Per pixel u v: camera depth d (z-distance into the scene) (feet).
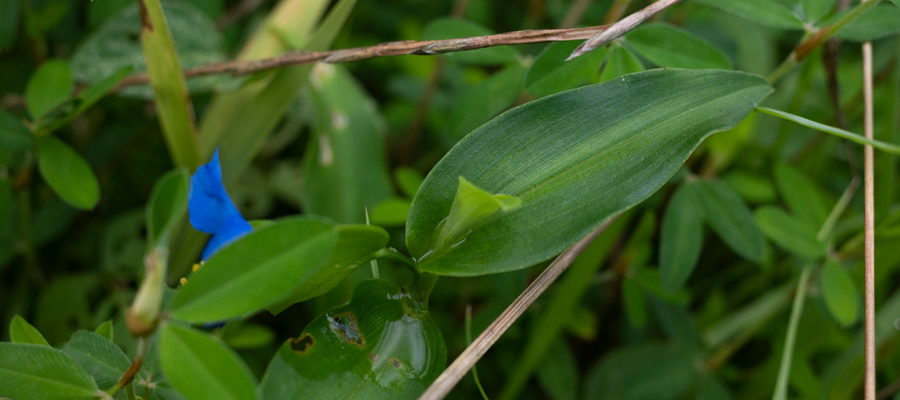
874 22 0.92
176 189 0.73
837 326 1.13
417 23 1.59
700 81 0.83
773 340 1.17
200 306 0.73
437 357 0.81
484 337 0.82
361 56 0.94
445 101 1.44
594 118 0.82
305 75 1.07
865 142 0.87
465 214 0.78
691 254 1.02
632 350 1.16
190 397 0.74
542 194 0.81
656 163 0.81
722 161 1.18
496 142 0.82
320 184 1.14
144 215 1.18
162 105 1.01
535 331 1.08
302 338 0.79
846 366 1.11
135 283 1.13
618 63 0.90
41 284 1.16
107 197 1.29
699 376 1.14
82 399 0.78
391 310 0.81
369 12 1.62
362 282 0.81
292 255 0.73
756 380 1.16
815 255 1.03
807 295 1.09
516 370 1.10
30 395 0.77
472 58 0.99
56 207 1.16
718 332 1.22
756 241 1.02
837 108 1.03
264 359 1.15
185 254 1.07
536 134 0.82
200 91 1.10
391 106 1.54
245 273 0.73
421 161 1.43
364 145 1.22
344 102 1.23
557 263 0.86
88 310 1.11
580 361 1.32
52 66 1.01
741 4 0.94
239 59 1.09
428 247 0.81
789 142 1.30
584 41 0.88
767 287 1.28
